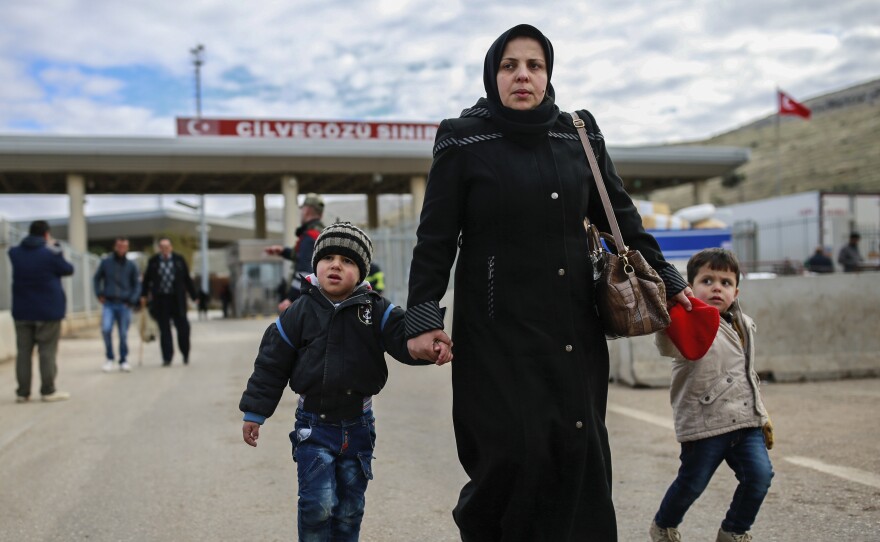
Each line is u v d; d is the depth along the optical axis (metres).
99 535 3.95
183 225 63.25
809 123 138.00
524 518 2.62
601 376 2.78
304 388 3.03
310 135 33.69
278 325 3.13
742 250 21.30
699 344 2.93
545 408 2.62
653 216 15.70
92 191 38.94
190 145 31.58
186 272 11.77
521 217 2.68
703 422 3.28
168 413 7.35
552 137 2.79
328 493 2.94
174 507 4.38
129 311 11.30
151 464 5.36
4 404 8.09
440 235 2.75
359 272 3.10
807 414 6.42
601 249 2.82
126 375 10.53
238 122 33.03
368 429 3.10
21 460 5.57
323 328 3.04
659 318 2.75
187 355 11.84
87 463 5.43
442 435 6.08
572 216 2.75
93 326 27.73
